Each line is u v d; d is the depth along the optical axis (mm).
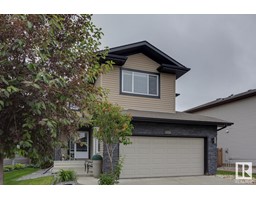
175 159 12789
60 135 3428
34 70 3023
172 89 15125
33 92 2920
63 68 3539
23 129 3016
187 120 12789
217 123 13539
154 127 12383
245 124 18391
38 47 3184
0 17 2996
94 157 11727
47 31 3285
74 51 3816
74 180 9625
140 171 11938
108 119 8953
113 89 13477
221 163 19609
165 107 14758
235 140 19203
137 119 11711
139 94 14164
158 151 12453
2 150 3008
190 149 13250
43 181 10047
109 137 9125
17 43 2955
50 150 3355
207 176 12828
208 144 13547
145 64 14602
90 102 3777
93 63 4285
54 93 3131
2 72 2914
